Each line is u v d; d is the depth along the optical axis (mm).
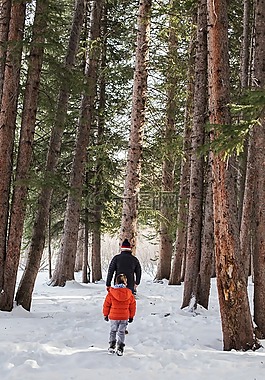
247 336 6973
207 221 11000
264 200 7926
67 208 17516
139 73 12727
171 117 17812
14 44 9703
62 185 10555
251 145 10227
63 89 11352
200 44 11422
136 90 12656
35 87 10250
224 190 7000
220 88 7195
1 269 9750
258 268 8008
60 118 11297
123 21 17266
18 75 10219
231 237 6977
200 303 10766
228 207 6992
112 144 15953
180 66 14836
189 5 12156
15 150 12945
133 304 6727
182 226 16094
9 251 9836
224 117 7129
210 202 11039
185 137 16719
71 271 17266
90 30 17453
